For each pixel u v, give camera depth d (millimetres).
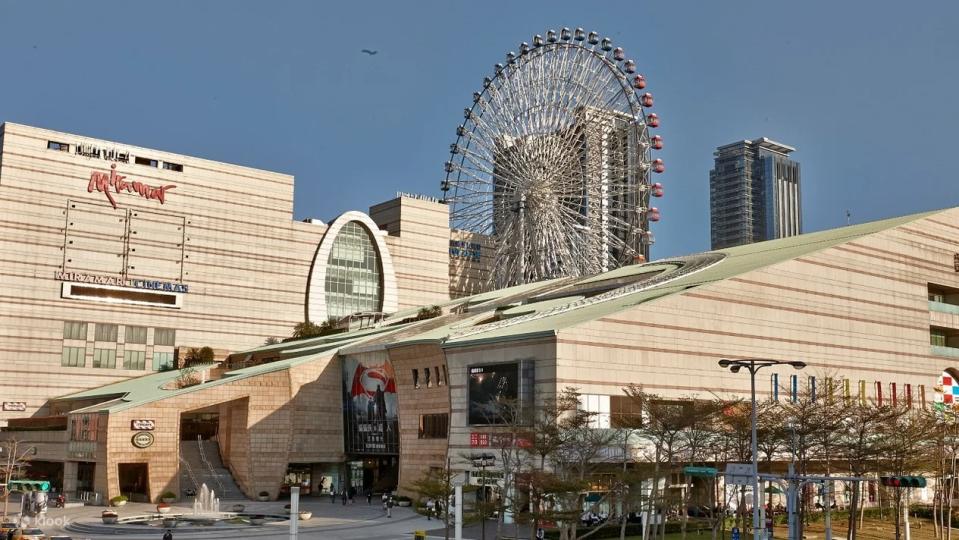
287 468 118438
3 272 142000
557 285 140750
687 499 71750
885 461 84250
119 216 153500
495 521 85438
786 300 107250
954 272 131500
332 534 77375
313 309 173875
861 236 118812
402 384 107688
